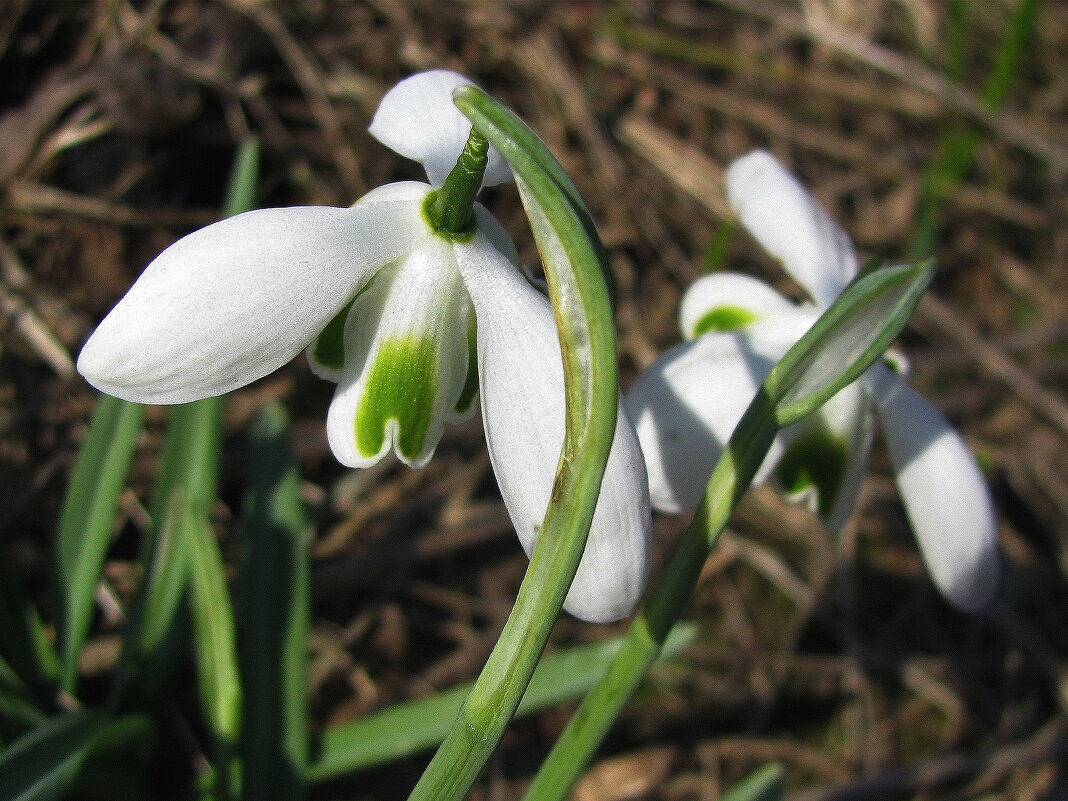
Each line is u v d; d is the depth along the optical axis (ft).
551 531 0.19
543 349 0.21
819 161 0.73
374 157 0.61
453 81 0.25
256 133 0.58
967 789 0.53
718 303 0.32
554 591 0.19
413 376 0.23
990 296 0.72
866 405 0.29
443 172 0.24
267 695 0.38
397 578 0.52
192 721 0.44
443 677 0.50
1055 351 0.70
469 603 0.52
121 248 0.54
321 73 0.61
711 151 0.70
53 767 0.30
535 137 0.18
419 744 0.39
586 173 0.66
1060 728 0.55
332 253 0.21
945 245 0.73
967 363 0.67
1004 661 0.58
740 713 0.53
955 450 0.29
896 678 0.56
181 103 0.55
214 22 0.58
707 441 0.27
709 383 0.28
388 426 0.23
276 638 0.38
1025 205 0.76
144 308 0.20
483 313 0.22
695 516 0.23
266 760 0.37
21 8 0.55
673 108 0.71
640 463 0.20
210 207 0.56
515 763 0.49
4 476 0.47
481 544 0.54
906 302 0.22
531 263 0.60
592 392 0.18
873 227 0.72
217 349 0.20
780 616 0.56
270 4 0.59
